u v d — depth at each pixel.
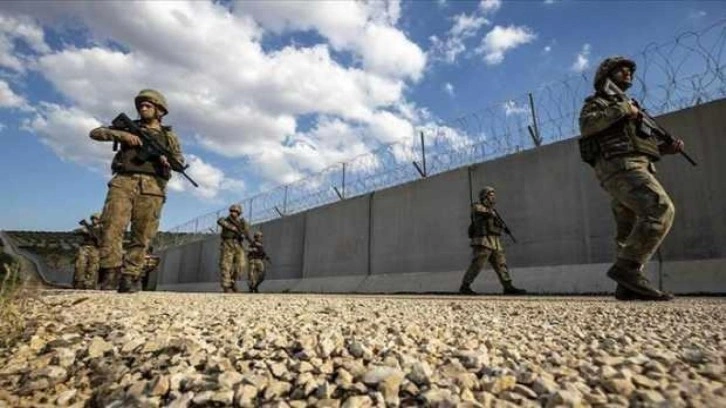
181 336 2.00
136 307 3.25
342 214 12.78
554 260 7.89
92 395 1.52
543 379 1.29
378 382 1.31
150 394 1.37
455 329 2.31
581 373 1.40
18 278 2.74
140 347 1.85
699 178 6.50
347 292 11.70
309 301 4.62
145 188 4.69
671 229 6.66
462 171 9.71
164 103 5.01
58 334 2.18
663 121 6.95
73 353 1.83
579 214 7.68
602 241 7.31
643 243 3.88
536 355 1.66
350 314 3.00
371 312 3.16
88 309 3.04
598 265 7.23
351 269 12.14
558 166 8.09
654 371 1.39
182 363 1.59
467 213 9.48
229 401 1.26
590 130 4.03
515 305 3.88
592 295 6.70
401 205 10.99
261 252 13.32
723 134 6.35
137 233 4.73
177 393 1.35
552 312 3.19
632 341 1.91
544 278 7.84
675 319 2.61
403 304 4.07
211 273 19.58
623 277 4.09
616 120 3.84
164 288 23.33
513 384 1.28
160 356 1.72
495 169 9.10
